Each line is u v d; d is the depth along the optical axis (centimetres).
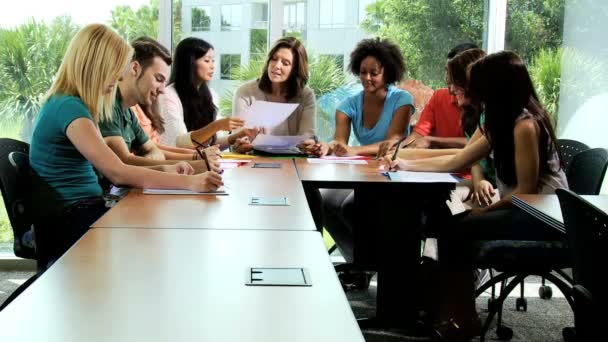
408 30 455
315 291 133
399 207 317
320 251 165
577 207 174
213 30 447
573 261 188
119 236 178
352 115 432
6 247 445
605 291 170
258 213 214
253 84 429
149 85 331
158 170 289
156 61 331
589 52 448
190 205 228
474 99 311
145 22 440
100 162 260
